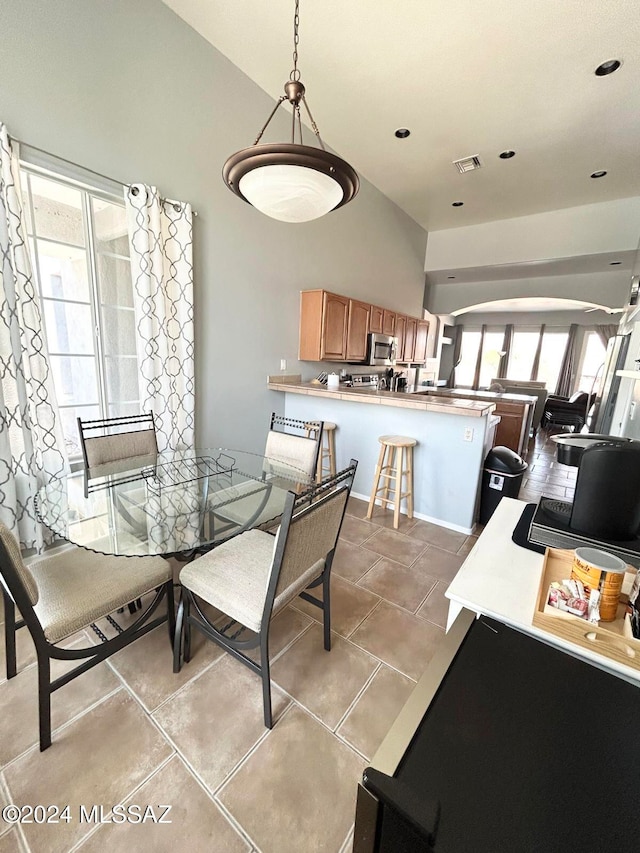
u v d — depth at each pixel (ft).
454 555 8.49
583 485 3.70
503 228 17.98
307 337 12.87
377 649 5.68
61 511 5.63
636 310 8.00
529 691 2.30
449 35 8.03
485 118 10.68
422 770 1.83
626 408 7.65
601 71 8.74
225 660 5.38
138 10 7.46
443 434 9.87
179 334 9.02
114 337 8.39
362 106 10.34
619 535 3.66
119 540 5.05
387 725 4.52
